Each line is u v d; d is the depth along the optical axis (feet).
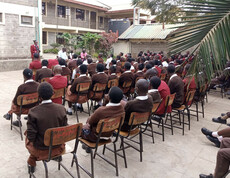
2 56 34.83
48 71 17.30
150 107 9.94
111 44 56.29
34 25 38.65
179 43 7.93
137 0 24.53
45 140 6.95
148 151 11.50
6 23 34.58
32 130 7.13
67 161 10.23
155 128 14.71
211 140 12.35
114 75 17.83
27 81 11.66
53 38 65.31
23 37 37.27
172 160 10.68
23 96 11.16
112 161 10.40
